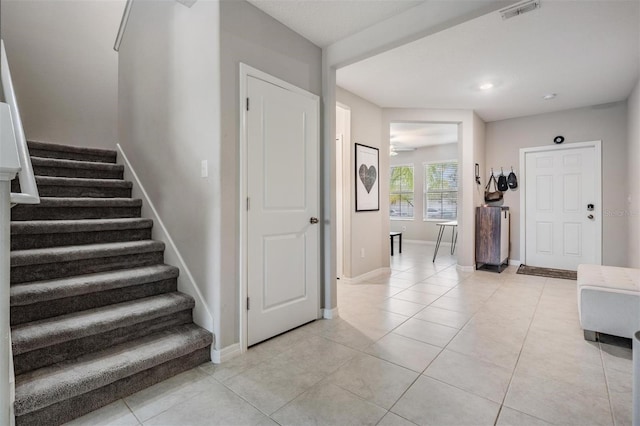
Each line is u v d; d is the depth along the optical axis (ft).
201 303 7.47
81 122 12.79
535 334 8.53
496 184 18.22
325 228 9.83
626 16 8.21
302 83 9.14
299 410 5.43
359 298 11.78
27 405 4.66
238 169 7.46
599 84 12.72
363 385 6.16
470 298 11.75
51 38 12.25
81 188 9.53
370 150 14.87
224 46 7.18
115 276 7.28
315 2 7.64
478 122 17.19
